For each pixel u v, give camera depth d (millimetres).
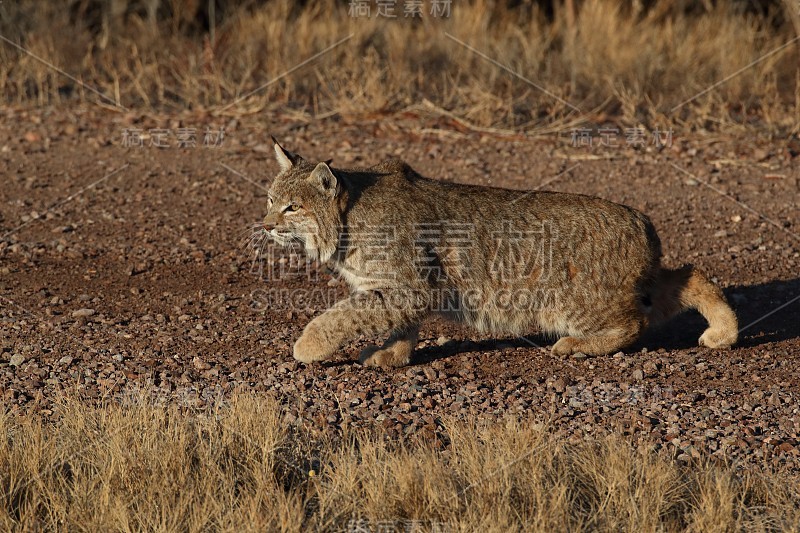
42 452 12609
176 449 12594
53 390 15242
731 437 13719
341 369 16375
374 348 16859
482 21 38000
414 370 16328
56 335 17531
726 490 11688
